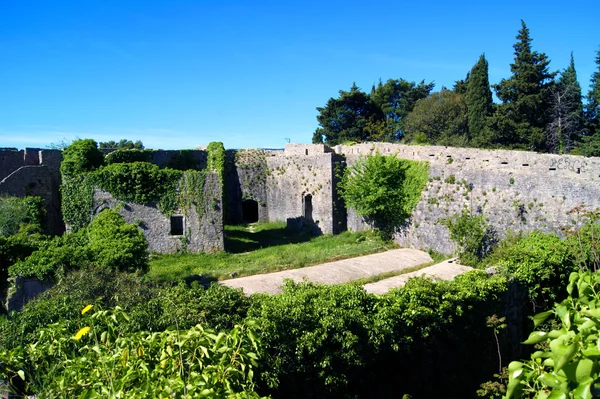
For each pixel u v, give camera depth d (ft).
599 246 54.85
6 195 95.50
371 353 44.27
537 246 67.56
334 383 40.29
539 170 76.38
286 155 123.24
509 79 140.77
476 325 54.49
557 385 13.17
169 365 22.97
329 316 42.37
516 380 14.47
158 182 91.76
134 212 91.30
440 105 175.73
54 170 106.63
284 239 106.83
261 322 38.65
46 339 30.91
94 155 96.32
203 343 23.68
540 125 139.23
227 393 21.42
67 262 60.03
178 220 95.76
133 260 64.34
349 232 106.52
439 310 50.11
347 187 106.42
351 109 209.97
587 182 69.97
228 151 129.70
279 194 125.08
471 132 162.20
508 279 61.26
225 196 123.34
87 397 21.25
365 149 108.27
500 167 81.66
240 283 69.15
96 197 90.99
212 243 93.50
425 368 48.91
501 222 78.02
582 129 135.33
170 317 39.17
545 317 15.48
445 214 86.22
